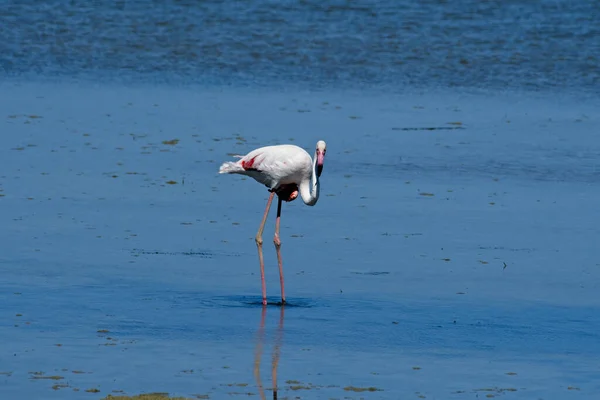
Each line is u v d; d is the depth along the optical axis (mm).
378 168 22156
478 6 42812
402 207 19234
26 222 17391
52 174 20641
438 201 19672
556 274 15539
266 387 10891
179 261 15695
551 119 27641
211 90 30484
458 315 13625
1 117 25750
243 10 41344
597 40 37938
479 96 30656
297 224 18016
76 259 15562
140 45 36406
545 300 14336
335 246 16766
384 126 26312
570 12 42156
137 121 25969
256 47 36375
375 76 33125
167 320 13078
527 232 17797
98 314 13211
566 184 21219
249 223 17922
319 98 29766
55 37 37094
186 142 23875
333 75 33062
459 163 22766
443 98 30234
